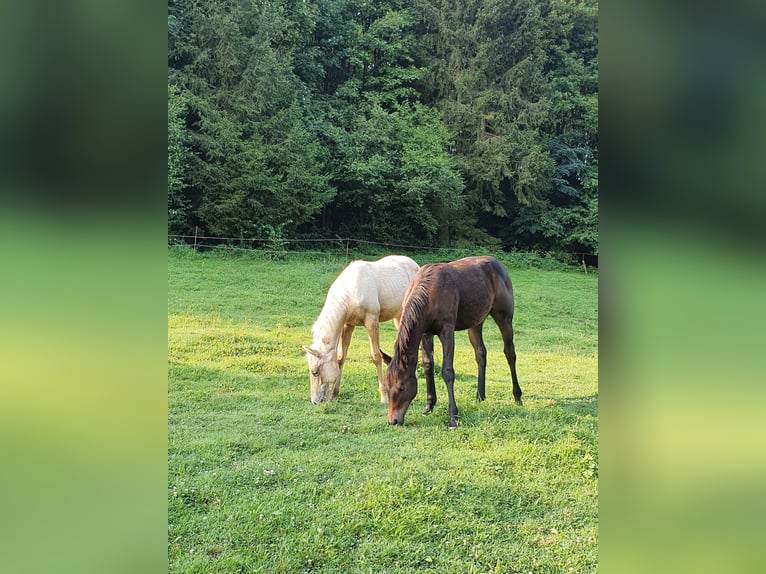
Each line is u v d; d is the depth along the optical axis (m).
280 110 13.30
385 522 2.93
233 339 6.46
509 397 5.01
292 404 4.68
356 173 13.48
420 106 15.03
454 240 14.76
